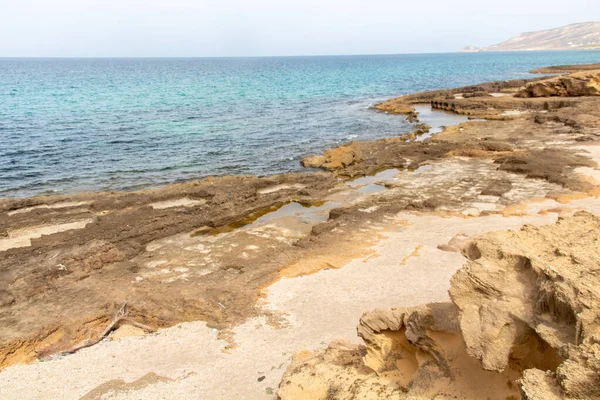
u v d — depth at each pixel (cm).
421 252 2089
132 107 7044
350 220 2505
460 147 3944
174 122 5716
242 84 11712
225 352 1453
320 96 8719
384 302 1689
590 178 2944
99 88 10512
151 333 1611
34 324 1584
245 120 5900
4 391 1314
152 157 4066
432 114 6325
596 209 2459
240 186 3059
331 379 1070
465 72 15938
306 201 2914
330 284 1850
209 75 16250
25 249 2158
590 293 726
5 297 1719
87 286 1842
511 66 18675
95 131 5069
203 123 5659
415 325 990
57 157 4012
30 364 1445
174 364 1408
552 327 759
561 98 6200
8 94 8981
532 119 5094
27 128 5159
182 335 1570
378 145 4241
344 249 2152
